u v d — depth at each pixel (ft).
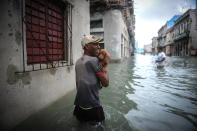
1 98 6.13
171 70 27.07
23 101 7.38
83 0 15.70
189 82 16.74
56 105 9.82
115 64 41.50
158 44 207.41
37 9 9.19
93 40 5.95
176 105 9.75
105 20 46.09
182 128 6.79
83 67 5.85
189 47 90.84
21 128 6.81
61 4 11.78
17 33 7.00
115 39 45.50
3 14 6.21
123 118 7.85
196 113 8.47
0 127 6.11
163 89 13.83
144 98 11.28
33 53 8.81
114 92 13.01
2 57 6.17
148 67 32.83
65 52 12.71
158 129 6.70
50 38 10.74
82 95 5.89
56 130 6.66
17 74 6.97
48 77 9.58
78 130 6.57
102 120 6.26
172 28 128.36
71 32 12.94
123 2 46.70
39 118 7.87
